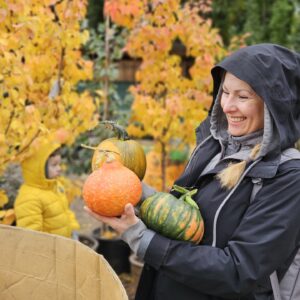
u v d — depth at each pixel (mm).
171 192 1921
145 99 4039
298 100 1693
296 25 7594
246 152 1747
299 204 1583
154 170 4750
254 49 1647
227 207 1680
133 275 4285
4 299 1601
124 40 4910
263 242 1545
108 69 4855
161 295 1823
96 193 1627
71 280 1513
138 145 1987
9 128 3002
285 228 1556
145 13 3961
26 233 1562
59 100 3422
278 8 7855
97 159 1864
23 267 1574
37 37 3336
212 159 1921
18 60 2840
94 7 8102
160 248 1614
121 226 1651
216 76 1878
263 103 1677
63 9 3357
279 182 1595
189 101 4000
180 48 5957
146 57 4066
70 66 3594
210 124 2023
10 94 2857
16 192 3838
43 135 3115
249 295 1677
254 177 1636
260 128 1730
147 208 1719
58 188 3453
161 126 4039
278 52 1673
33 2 3184
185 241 1679
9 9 2777
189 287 1749
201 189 1834
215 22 8688
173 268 1608
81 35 3496
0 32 2787
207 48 3969
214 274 1563
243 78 1607
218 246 1688
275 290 1702
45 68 3443
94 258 1431
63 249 1515
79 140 5312
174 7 3807
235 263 1561
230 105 1702
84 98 3539
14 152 3107
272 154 1636
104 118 4855
